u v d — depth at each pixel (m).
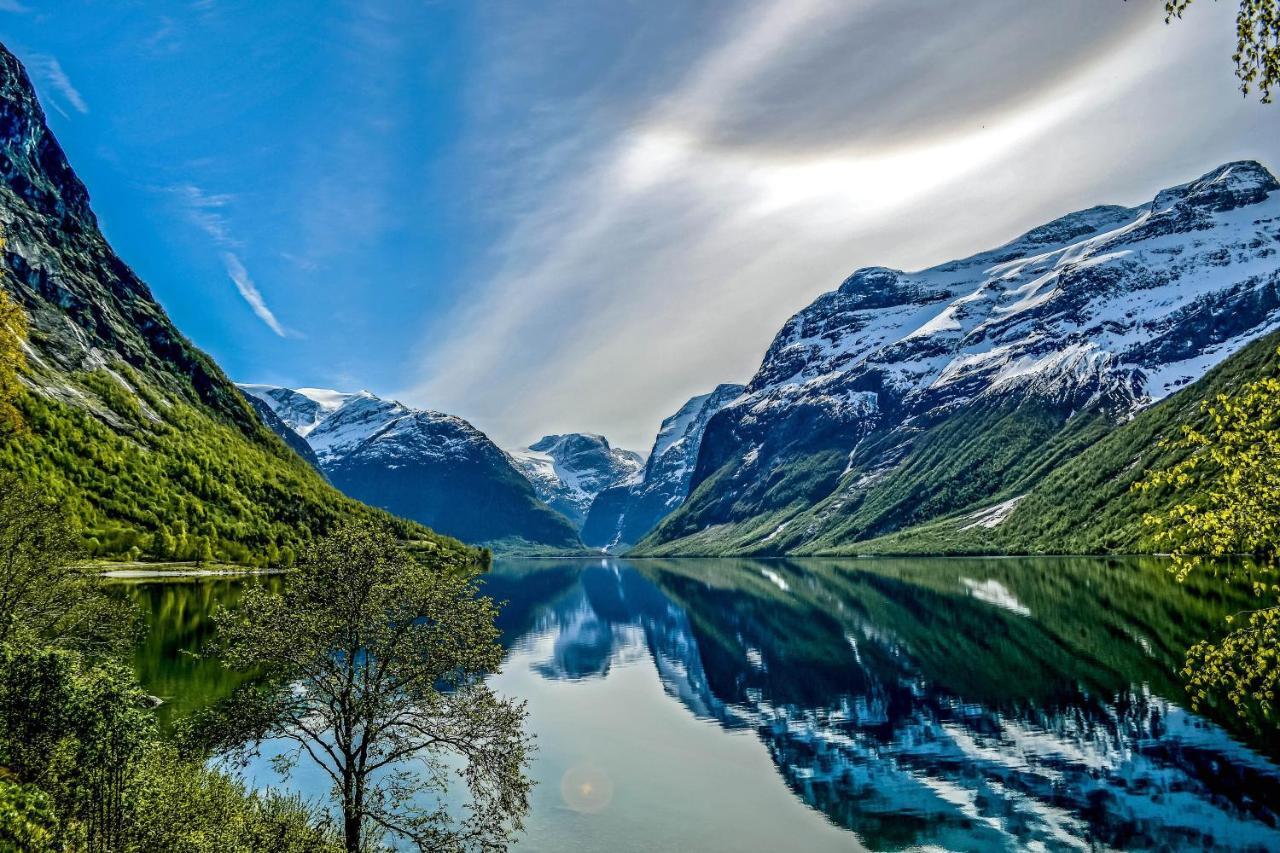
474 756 27.44
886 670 78.81
